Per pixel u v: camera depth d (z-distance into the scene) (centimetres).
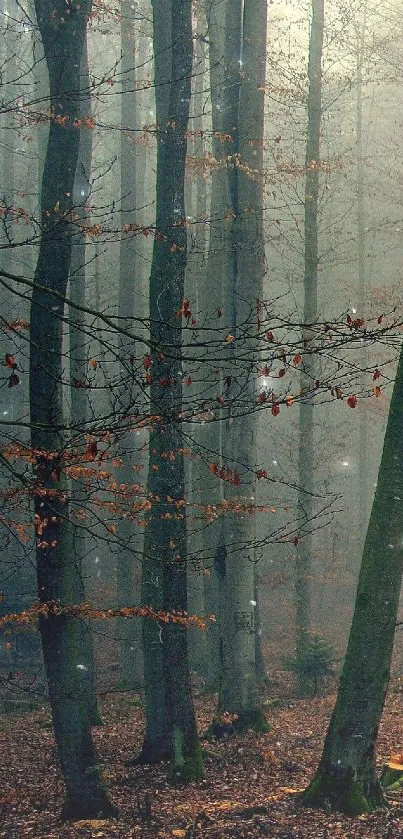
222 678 1473
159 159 1272
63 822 1008
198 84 2281
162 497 1211
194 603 2191
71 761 1012
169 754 1290
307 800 1044
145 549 1236
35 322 969
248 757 1310
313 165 1716
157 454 1212
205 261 2002
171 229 1213
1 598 1002
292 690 1969
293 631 2731
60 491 902
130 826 984
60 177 982
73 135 989
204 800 1104
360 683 1029
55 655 1002
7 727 1585
